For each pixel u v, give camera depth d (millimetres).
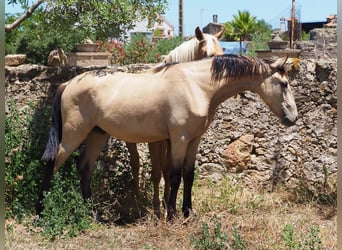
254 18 27969
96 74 6203
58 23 6918
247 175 7652
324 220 6430
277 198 7145
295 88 7578
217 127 7695
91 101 6113
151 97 5945
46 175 6266
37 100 7473
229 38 28922
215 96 5973
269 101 5973
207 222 5957
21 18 7023
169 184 6543
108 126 6078
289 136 7617
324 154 7531
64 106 6211
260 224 5977
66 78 7496
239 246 5180
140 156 7473
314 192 7285
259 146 7668
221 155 7672
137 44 13211
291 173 7582
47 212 5945
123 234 5859
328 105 7535
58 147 6266
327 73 7523
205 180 7598
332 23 18875
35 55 14383
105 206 6656
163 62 6926
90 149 6414
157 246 5465
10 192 6582
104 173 7191
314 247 5262
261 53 10562
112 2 6582
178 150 5898
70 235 5730
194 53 6684
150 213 6344
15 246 5445
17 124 6926
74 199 6109
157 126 5988
